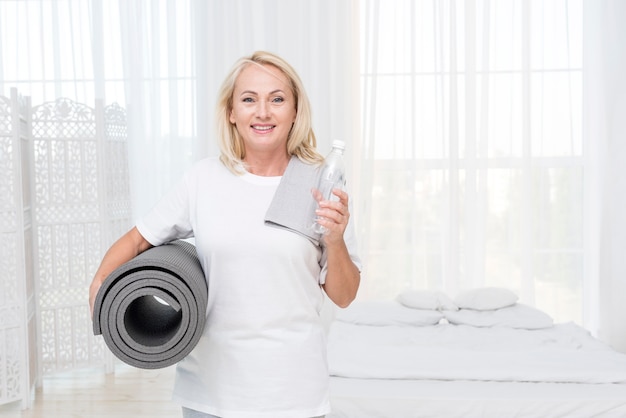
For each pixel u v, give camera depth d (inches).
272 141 65.0
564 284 192.7
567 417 104.7
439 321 156.8
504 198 192.5
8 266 149.1
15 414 145.8
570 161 190.4
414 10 190.4
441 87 190.5
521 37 189.2
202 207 66.1
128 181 189.3
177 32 197.0
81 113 174.6
